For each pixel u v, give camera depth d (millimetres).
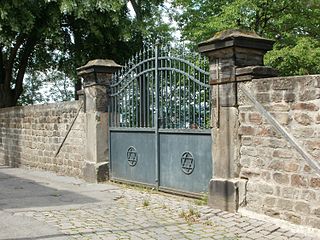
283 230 5672
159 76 8367
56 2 14430
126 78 9430
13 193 8719
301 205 5602
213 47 6750
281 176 5883
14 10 13820
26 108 13906
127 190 8758
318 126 5410
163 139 8281
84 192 8680
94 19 14664
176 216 6512
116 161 9734
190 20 15461
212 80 6941
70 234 5574
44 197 8203
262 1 13039
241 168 6535
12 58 16766
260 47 6664
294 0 13961
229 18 12977
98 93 9938
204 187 7352
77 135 10930
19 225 6020
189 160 7648
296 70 12945
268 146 6082
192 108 7621
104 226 5969
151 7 16500
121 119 9609
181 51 7918
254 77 6332
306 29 14898
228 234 5527
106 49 16812
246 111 6434
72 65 17078
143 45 16891
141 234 5578
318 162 5398
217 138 6902
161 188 8312
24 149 14211
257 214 6223
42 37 15781
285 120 5828
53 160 12281
